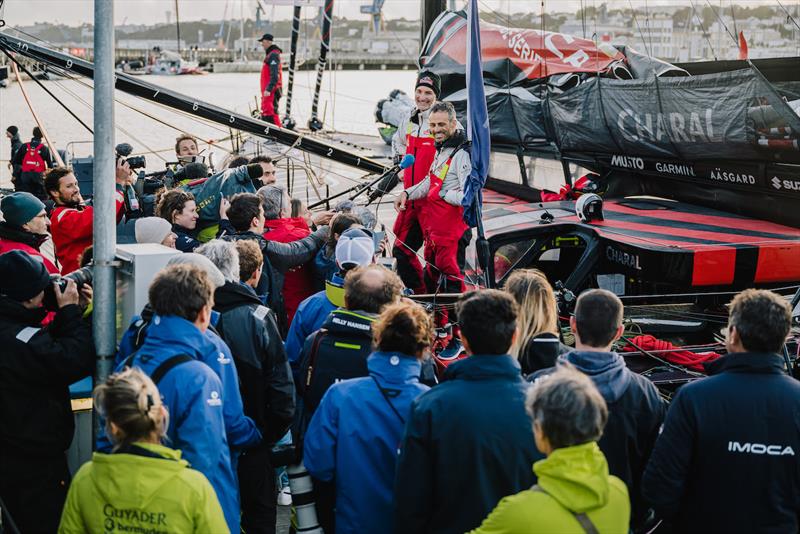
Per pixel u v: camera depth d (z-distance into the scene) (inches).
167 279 118.9
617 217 270.8
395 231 248.2
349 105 1249.4
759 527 111.5
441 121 222.7
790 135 239.8
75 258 230.8
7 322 129.8
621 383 118.7
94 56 130.5
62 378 130.8
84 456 151.5
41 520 130.6
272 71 561.3
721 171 279.6
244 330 135.9
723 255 219.0
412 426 105.5
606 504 89.1
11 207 189.9
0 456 129.0
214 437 114.3
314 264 206.8
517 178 382.9
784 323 113.0
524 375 140.0
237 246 153.8
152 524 95.8
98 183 133.2
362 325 134.4
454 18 411.5
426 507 105.4
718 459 111.5
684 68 307.6
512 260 248.5
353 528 117.3
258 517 145.1
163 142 743.1
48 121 995.9
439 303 209.3
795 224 255.3
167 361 115.9
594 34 386.0
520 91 372.2
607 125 315.9
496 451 102.7
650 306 245.3
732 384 112.5
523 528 87.3
